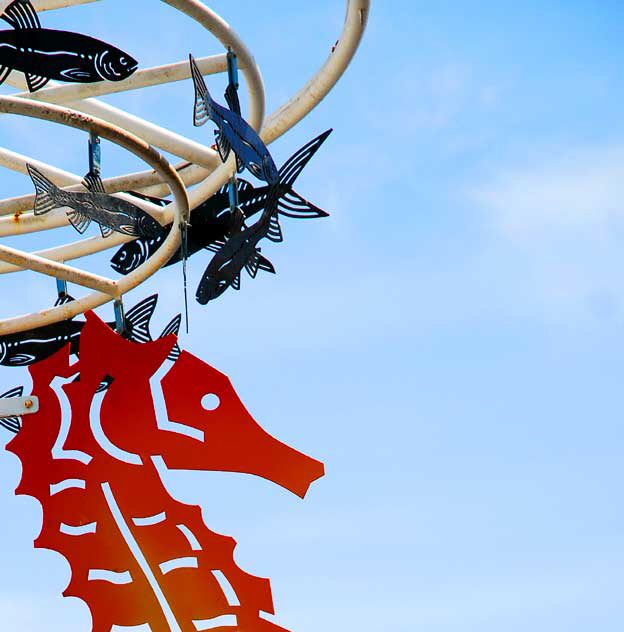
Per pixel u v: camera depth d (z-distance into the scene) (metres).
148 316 15.46
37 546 11.97
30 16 11.23
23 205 14.49
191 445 11.97
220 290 13.14
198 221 14.82
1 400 12.36
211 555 11.80
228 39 12.59
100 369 12.34
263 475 11.86
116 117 14.44
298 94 13.90
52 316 15.74
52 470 12.17
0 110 11.88
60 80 11.58
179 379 12.12
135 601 11.72
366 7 12.84
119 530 11.93
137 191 15.20
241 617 11.60
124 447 12.09
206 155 14.47
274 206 12.84
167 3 12.12
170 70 13.25
